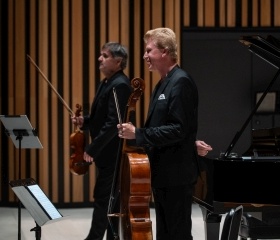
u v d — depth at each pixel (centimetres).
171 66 834
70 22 1708
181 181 812
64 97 1706
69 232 1438
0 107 1716
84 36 1712
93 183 1725
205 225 1016
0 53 1712
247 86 1859
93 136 1177
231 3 1745
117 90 1118
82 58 1712
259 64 1858
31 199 816
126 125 819
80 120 1231
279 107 1838
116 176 947
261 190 912
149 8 1723
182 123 791
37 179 1712
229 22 1747
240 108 1861
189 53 1841
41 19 1695
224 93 1852
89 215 1627
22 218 1597
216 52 1848
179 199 816
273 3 1761
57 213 827
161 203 827
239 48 1852
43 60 1697
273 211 926
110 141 1138
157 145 802
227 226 629
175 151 814
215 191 917
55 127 1706
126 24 1722
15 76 1705
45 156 1705
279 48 950
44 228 1477
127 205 860
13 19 1703
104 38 1719
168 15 1723
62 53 1705
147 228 838
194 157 839
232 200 918
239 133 981
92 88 1717
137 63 1723
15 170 1719
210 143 1856
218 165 916
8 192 1730
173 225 816
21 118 1056
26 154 1714
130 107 892
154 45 830
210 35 1791
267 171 909
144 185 838
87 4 1712
